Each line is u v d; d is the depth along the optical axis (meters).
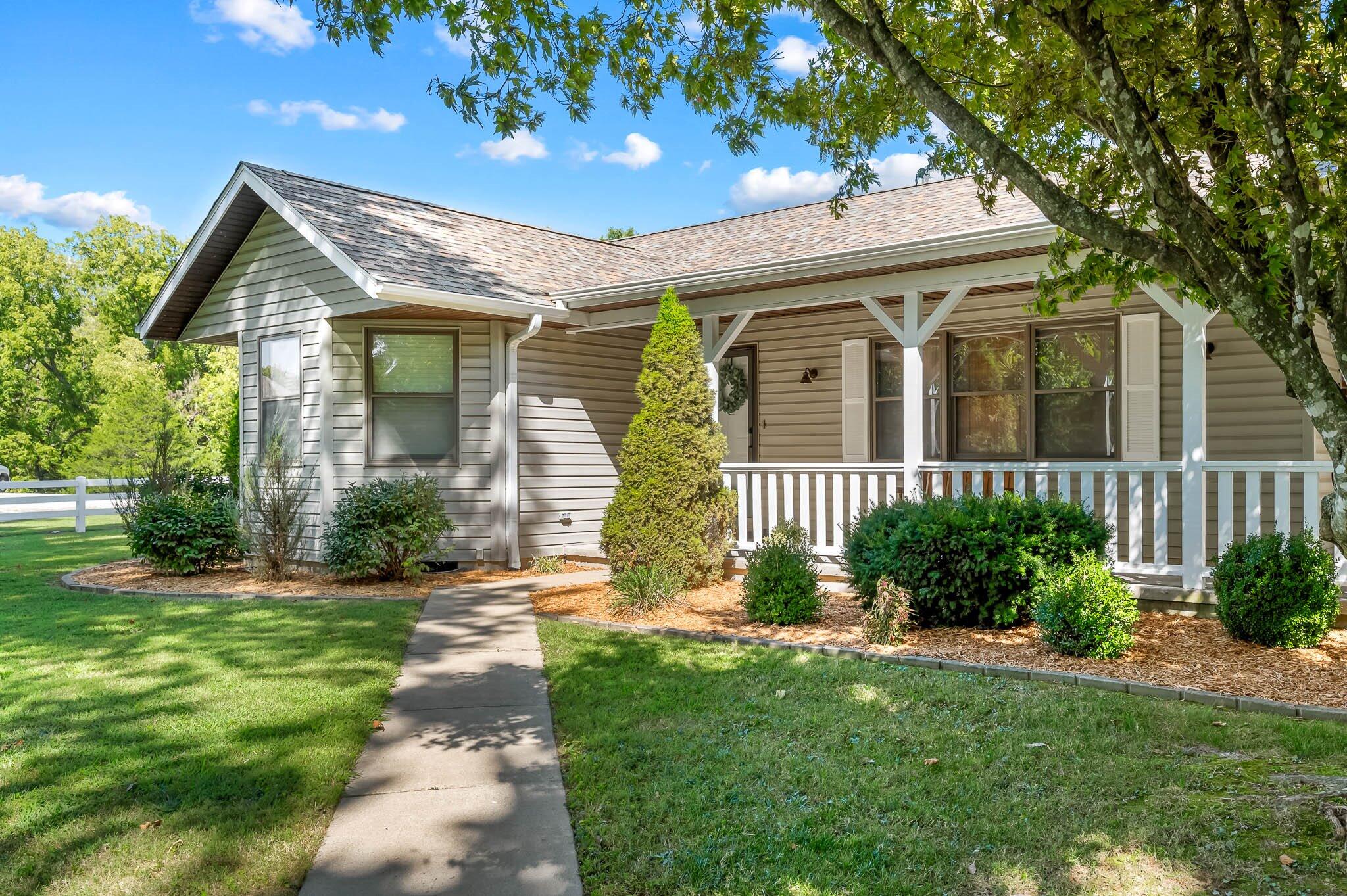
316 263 11.32
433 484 10.66
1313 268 4.02
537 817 3.82
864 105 5.90
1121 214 5.34
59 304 41.56
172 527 10.88
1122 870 3.25
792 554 7.87
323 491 11.26
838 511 9.42
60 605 9.07
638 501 9.20
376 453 11.27
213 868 3.38
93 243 42.09
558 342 11.96
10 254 40.47
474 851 3.50
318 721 5.07
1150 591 7.54
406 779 4.28
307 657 6.66
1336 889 3.03
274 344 11.98
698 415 9.45
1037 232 7.39
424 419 11.35
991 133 3.95
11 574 11.70
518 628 7.76
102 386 38.94
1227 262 3.55
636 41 6.04
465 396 11.34
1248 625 6.35
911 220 10.79
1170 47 4.68
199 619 8.23
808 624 7.61
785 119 6.19
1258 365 8.86
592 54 6.05
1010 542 6.94
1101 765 4.24
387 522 10.19
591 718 5.15
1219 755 4.34
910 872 3.29
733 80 6.15
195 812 3.86
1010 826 3.62
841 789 4.04
